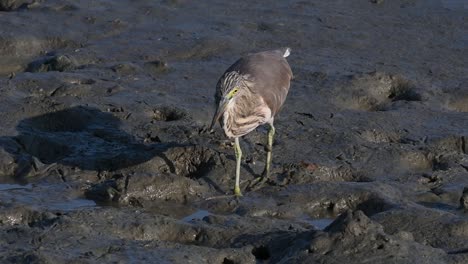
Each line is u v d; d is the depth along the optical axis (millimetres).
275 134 20422
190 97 22578
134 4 29844
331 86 23484
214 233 15727
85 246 14695
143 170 18844
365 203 17578
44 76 23406
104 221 15797
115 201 17703
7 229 15289
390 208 16906
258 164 19047
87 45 26625
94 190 18031
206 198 17859
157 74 24375
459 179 18609
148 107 21734
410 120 21609
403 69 25125
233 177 18578
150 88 23172
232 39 27031
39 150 19953
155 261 14266
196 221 16266
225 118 17562
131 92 22734
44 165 18922
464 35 28125
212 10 29672
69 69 24656
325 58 25875
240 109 17703
